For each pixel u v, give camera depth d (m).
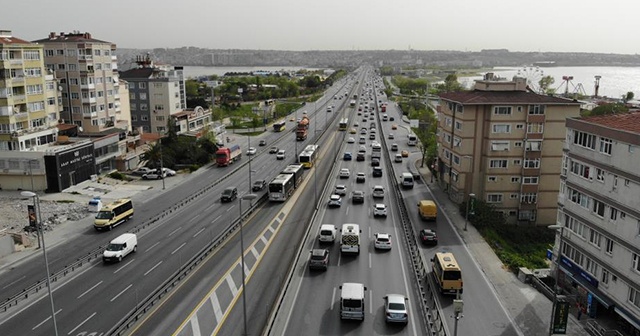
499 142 76.06
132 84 143.12
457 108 79.75
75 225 68.19
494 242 64.88
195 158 110.62
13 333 39.06
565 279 49.44
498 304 44.91
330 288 47.19
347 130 162.62
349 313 40.25
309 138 147.25
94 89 108.75
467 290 47.78
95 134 102.12
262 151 128.50
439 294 46.38
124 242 55.25
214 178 98.31
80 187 88.12
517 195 77.69
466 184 78.56
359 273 51.00
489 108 75.75
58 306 43.66
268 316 40.78
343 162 114.88
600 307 44.09
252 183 93.00
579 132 47.34
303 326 39.81
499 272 52.75
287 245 59.25
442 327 38.53
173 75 151.62
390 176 100.25
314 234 63.59
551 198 77.19
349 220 70.19
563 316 37.59
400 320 39.81
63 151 85.44
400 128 171.38
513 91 79.88
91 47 107.25
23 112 89.06
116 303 44.00
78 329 39.50
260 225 67.31
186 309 42.41
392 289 47.28
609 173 42.50
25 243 59.88
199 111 153.88
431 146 108.50
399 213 74.00
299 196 83.81
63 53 105.88
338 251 57.50
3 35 89.38
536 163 76.25
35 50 91.50
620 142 41.00
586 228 46.09
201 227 66.44
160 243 60.19
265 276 49.75
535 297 46.62
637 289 38.97
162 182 95.06
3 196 81.44
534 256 65.06
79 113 107.81
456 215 73.88
